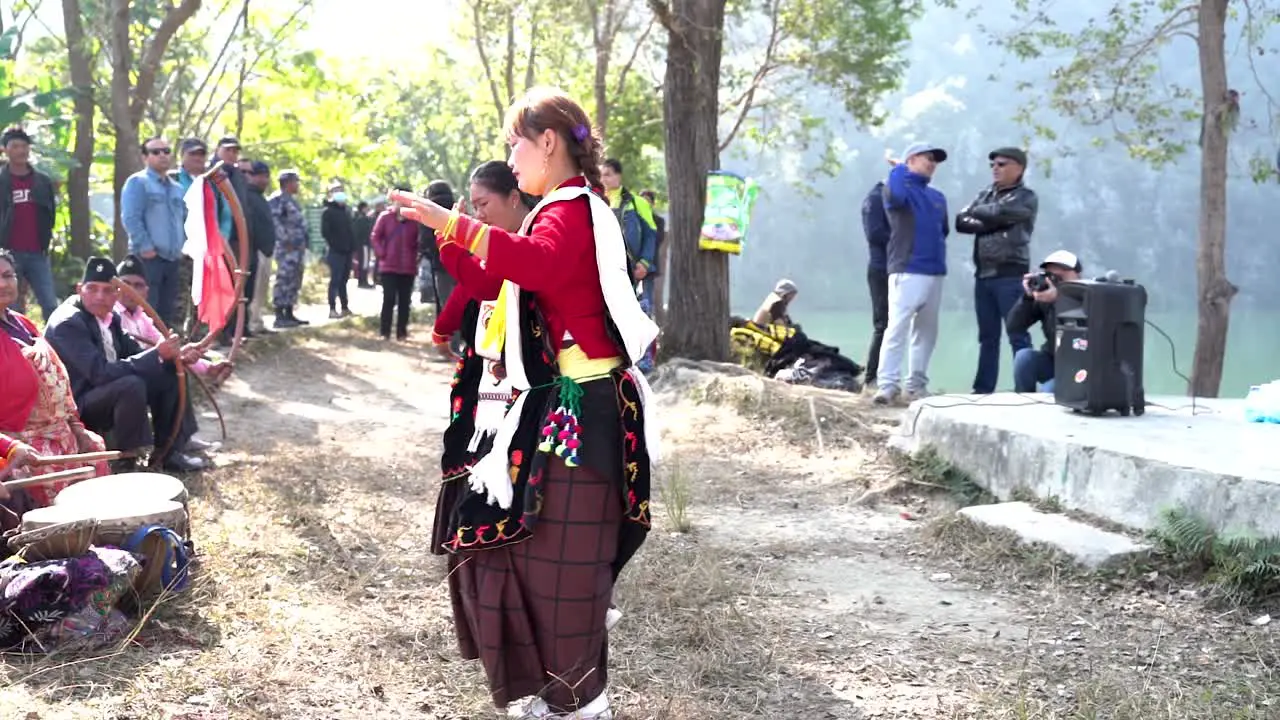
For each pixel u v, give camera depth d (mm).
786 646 4281
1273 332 88062
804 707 3781
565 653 3129
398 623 4414
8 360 4980
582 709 3191
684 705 3699
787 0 21297
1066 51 15406
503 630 3158
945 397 7305
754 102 25078
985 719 3664
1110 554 5059
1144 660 4188
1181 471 5113
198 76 22250
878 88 21781
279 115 23797
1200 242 11891
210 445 7461
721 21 11117
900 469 6805
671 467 7281
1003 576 5211
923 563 5461
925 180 9141
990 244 9172
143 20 15531
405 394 10578
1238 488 4871
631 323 3031
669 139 11266
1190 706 3725
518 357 3070
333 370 11570
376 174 32812
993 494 6250
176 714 3449
